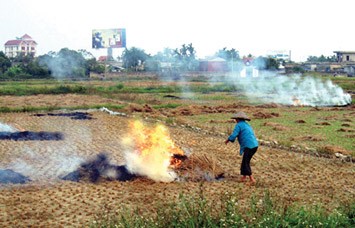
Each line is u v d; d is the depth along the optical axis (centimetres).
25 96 5400
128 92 5944
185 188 1429
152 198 1306
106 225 995
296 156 1958
